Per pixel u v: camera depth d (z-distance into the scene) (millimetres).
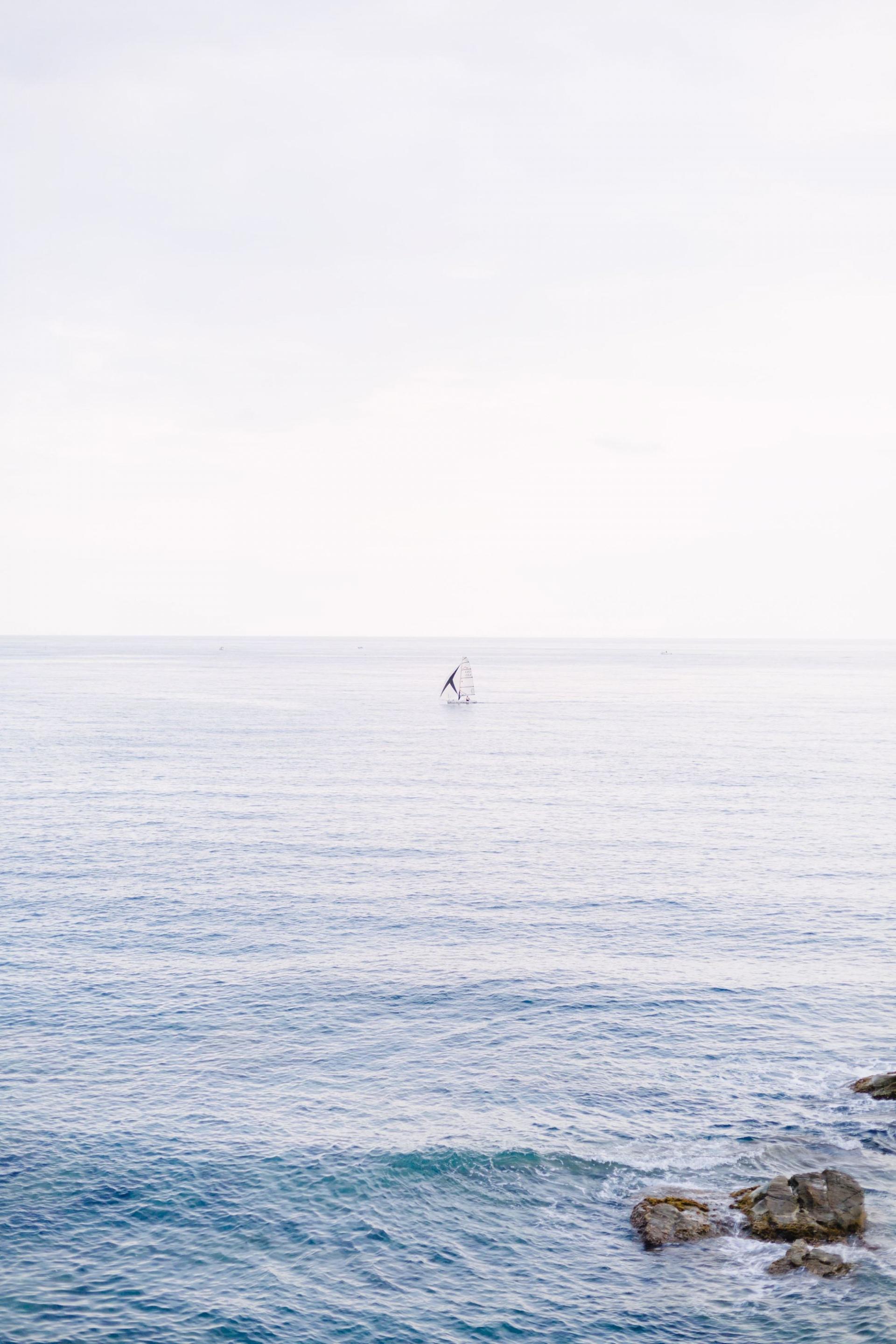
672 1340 24047
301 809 87438
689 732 163625
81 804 88375
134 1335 24016
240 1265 26641
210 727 162375
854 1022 41844
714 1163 31406
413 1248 27391
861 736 156375
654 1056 38562
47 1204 28875
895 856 70875
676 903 58625
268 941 51031
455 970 47344
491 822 83000
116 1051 38250
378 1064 37625
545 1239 27875
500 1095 35500
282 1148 31922
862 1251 27062
